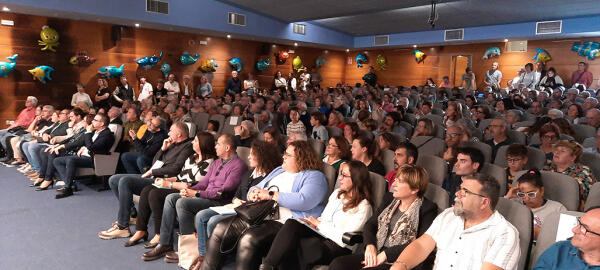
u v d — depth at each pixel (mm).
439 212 2373
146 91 10719
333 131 5535
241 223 2809
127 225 3719
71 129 5840
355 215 2555
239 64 13227
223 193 3344
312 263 2504
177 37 11984
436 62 15117
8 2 8195
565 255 1873
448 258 2010
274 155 3363
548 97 9180
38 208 4426
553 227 2029
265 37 12914
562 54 12398
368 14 12469
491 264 1877
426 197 2523
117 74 10586
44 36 9422
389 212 2404
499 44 13578
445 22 12586
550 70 11625
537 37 12172
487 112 6523
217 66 12938
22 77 9492
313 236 2570
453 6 10734
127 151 5211
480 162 3020
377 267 2203
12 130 6762
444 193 2434
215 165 3537
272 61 14602
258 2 11125
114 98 10180
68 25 9945
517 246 1903
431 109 7422
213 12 11367
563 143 3070
